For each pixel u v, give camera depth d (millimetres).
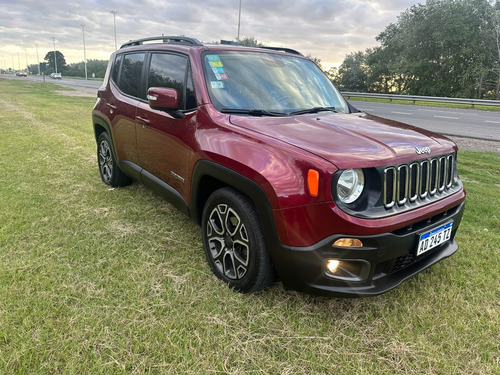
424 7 35219
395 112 16656
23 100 17547
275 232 2162
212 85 2865
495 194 4902
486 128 11719
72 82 46812
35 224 3508
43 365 1871
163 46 3512
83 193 4457
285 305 2434
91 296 2436
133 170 3824
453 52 33812
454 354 2055
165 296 2482
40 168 5488
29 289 2469
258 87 3014
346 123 2695
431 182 2395
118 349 2006
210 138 2600
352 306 2463
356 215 1995
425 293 2604
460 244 3383
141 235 3373
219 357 1985
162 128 3150
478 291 2637
